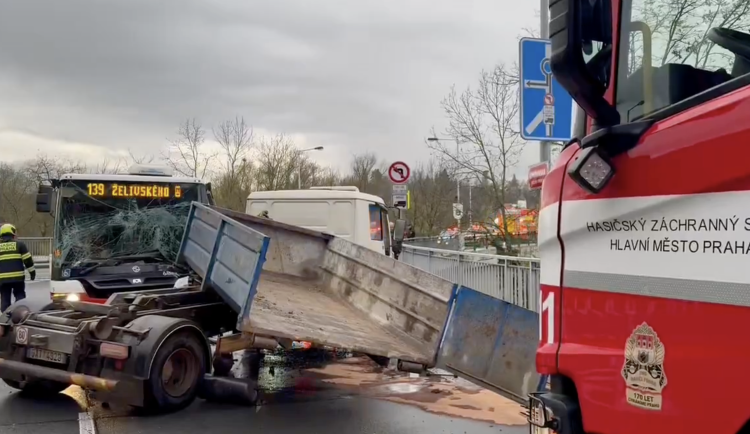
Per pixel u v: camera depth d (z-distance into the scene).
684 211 2.07
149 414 5.79
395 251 12.51
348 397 6.55
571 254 2.54
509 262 9.70
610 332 2.35
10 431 5.23
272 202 11.88
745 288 1.88
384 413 5.96
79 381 5.64
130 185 9.79
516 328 5.28
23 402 6.16
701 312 2.01
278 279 8.54
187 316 6.76
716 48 2.30
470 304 5.77
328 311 7.33
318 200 11.67
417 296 6.57
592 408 2.40
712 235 1.99
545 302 2.69
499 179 17.03
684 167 2.08
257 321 5.73
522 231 14.99
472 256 11.30
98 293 9.14
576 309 2.51
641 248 2.22
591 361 2.41
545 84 8.39
